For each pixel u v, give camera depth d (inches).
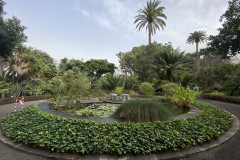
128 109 117.4
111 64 758.5
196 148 78.4
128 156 68.5
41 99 311.1
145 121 110.0
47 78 444.5
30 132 85.3
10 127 102.4
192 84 488.1
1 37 336.5
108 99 258.4
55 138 77.1
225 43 322.3
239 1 301.1
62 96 205.5
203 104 199.6
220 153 75.7
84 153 70.7
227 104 265.1
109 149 70.2
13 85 291.6
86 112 135.0
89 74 663.1
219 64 494.3
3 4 345.4
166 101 229.0
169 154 71.1
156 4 680.4
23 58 332.5
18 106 220.8
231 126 119.0
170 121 102.0
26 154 74.6
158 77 535.5
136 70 570.3
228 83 351.6
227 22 325.1
